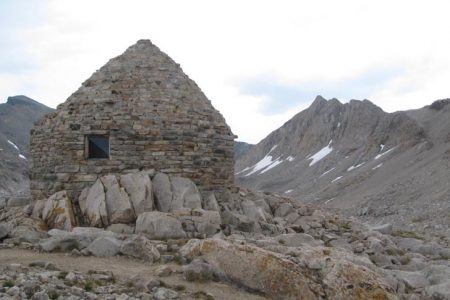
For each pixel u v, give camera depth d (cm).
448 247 2008
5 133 17450
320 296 1076
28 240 1459
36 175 1930
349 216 5891
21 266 1076
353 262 1216
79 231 1449
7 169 12531
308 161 14450
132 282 1030
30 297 860
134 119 1853
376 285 1093
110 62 2034
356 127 14262
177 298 967
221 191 1972
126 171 1817
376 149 11544
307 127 16938
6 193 9944
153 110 1886
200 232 1552
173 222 1530
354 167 11319
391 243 1817
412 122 10781
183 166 1886
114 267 1166
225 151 2028
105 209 1625
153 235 1500
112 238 1322
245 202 1908
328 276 1106
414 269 1449
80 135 1834
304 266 1141
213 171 1969
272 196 2159
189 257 1238
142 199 1661
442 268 1341
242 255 1139
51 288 898
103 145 1864
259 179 15175
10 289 862
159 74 2006
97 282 1012
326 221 1947
